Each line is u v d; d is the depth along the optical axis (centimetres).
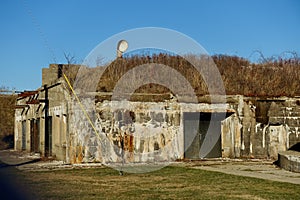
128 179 1295
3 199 959
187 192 1063
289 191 1073
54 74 2342
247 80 2269
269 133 1969
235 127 1958
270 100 1978
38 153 2311
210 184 1193
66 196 1002
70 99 1747
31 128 2478
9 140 3216
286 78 2305
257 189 1105
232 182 1227
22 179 1279
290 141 1969
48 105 2089
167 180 1273
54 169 1550
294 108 1978
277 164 1675
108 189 1106
